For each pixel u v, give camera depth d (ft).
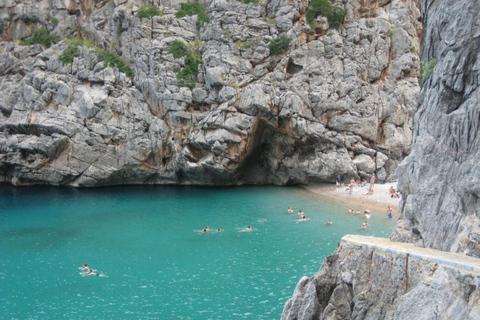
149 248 127.34
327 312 69.31
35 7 232.12
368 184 192.34
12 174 214.69
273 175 211.20
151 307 92.84
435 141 75.92
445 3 84.38
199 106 202.18
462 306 56.08
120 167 204.23
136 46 209.05
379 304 67.15
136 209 168.25
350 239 75.05
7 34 231.30
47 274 110.11
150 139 203.41
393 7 209.67
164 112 202.28
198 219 154.20
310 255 119.03
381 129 201.98
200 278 106.73
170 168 209.05
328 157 195.83
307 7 203.41
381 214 153.69
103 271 111.55
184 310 91.45
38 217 159.02
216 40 200.13
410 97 202.28
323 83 196.13
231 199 181.57
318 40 199.93
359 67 198.59
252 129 192.34
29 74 211.20
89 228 146.10
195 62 203.21
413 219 77.05
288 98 190.19
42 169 204.13
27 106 206.49
